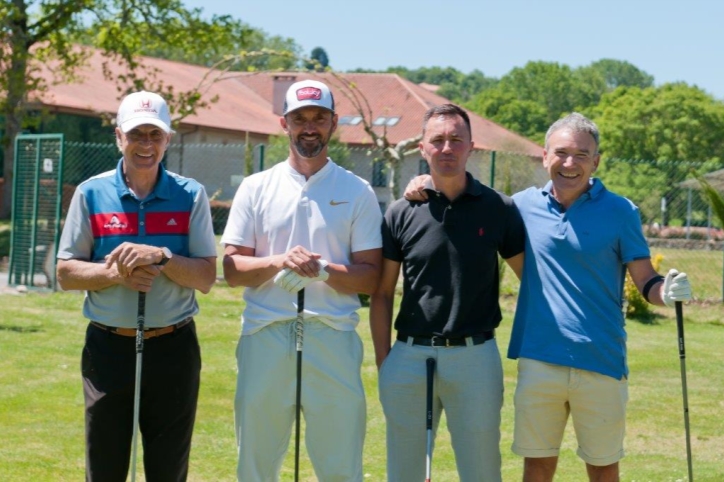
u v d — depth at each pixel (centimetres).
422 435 525
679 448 785
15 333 1176
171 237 504
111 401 501
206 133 3559
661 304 507
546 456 531
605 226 514
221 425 816
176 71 4319
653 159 6053
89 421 504
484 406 513
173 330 505
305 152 514
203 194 514
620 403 521
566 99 10625
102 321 500
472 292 513
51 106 3045
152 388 503
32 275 1602
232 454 741
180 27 2386
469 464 520
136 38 2400
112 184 504
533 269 526
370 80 4638
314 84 516
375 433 802
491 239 517
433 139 508
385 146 1712
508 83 10819
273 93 4316
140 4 2338
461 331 512
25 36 2342
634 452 771
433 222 514
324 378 516
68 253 503
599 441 522
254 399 517
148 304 497
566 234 516
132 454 493
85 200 504
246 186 530
